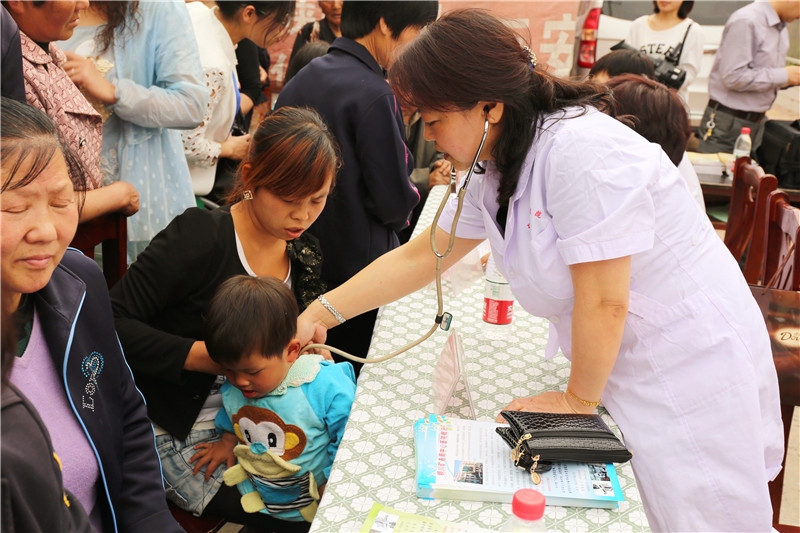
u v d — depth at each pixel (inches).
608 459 42.8
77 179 40.3
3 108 35.0
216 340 52.0
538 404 48.6
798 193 145.8
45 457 27.3
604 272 43.5
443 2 162.6
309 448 55.8
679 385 49.4
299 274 66.8
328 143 57.9
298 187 56.5
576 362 46.5
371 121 74.8
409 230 121.2
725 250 53.5
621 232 42.8
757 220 104.9
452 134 45.9
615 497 40.8
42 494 26.8
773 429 56.3
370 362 55.6
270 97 167.2
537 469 42.5
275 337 52.5
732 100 171.0
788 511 89.1
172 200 90.8
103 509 45.7
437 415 49.4
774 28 163.9
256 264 61.9
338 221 78.7
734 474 48.3
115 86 81.0
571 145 44.2
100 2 81.5
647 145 46.5
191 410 59.6
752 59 166.4
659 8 177.6
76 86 77.5
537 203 46.7
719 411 48.5
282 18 97.5
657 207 48.1
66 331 41.5
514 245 50.1
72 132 68.8
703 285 49.4
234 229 60.6
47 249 35.2
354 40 76.7
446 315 54.1
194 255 58.6
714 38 198.5
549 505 41.2
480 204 53.2
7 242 33.8
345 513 40.6
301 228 60.1
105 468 44.8
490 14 45.1
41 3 64.7
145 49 84.4
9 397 27.4
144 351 56.5
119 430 46.9
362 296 59.3
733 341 48.9
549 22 167.6
